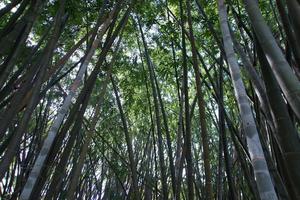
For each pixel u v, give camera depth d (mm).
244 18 4578
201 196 5809
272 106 2047
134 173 4035
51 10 4500
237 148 3549
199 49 5594
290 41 2316
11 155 2404
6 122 2584
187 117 3680
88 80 3338
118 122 8109
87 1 4738
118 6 3883
